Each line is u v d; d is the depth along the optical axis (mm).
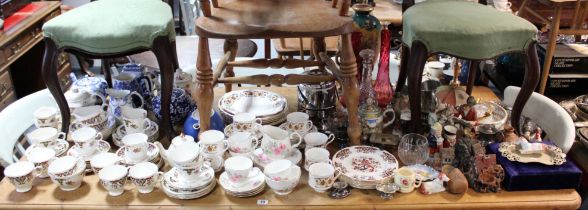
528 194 1339
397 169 1378
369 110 1565
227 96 1799
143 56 2225
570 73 2266
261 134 1555
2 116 1562
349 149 1496
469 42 1406
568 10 2541
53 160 1402
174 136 1587
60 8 2824
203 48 1426
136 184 1320
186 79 1703
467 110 1594
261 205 1306
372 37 1642
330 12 1464
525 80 1523
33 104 1697
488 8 1595
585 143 1708
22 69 2762
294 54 2271
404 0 2137
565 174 1328
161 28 1427
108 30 1422
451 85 1794
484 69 2604
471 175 1367
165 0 3025
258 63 1688
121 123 1656
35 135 1493
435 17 1482
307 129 1558
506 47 1447
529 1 2414
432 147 1482
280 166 1343
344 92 1473
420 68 1458
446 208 1312
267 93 1823
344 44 1435
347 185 1371
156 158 1459
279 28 1353
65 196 1340
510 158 1373
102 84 1771
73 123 1580
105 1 1637
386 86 1670
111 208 1303
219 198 1332
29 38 2480
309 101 1669
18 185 1337
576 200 1318
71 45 1455
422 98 1646
